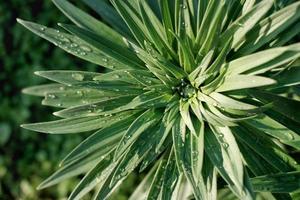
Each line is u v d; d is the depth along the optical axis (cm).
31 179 84
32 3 89
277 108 48
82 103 51
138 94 49
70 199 51
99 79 48
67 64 86
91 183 51
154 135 49
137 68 50
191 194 55
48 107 86
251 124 47
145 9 47
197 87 48
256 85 43
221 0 45
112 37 52
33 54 87
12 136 86
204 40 47
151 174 57
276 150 49
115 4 48
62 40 51
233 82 45
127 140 47
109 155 51
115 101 49
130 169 48
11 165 85
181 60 48
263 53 44
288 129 47
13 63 87
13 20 89
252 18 45
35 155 85
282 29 46
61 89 51
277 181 49
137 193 57
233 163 46
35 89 53
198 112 47
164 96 49
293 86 51
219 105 46
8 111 86
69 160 51
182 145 47
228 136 47
